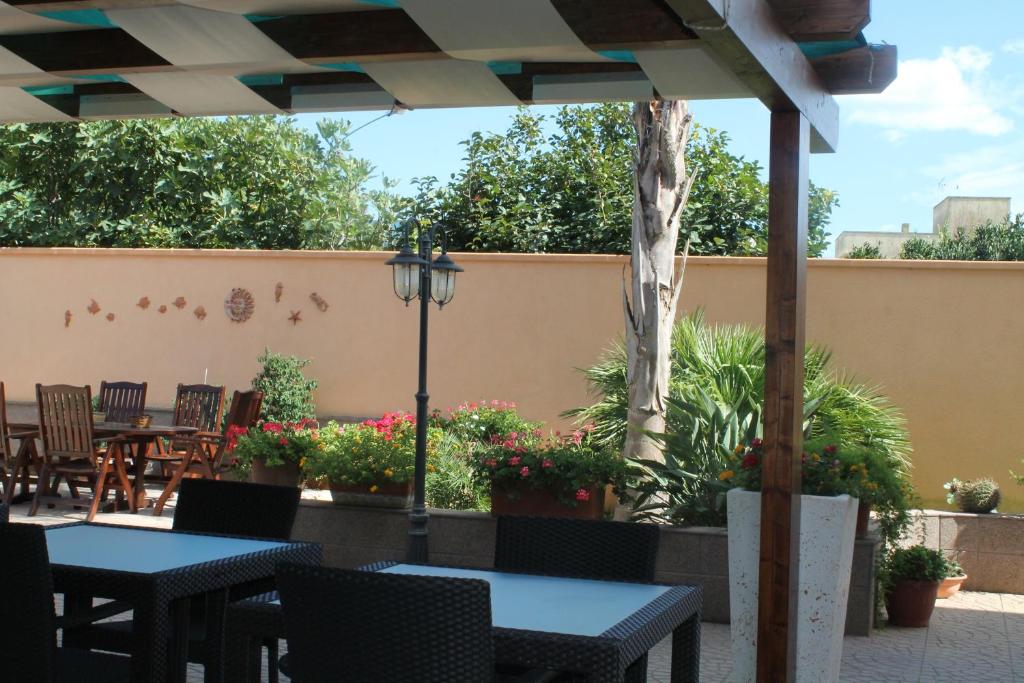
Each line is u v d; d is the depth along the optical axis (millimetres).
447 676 2498
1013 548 7617
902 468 9062
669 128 7629
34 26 4172
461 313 11227
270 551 3646
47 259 12602
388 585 2529
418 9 3395
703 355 8836
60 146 18406
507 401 11078
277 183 19266
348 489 7125
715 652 5738
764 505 3941
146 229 18125
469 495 8445
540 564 3770
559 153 17516
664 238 7680
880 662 5637
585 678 2584
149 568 3342
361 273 11609
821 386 8492
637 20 3365
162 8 3680
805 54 4082
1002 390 9875
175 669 3424
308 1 3672
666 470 6961
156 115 4930
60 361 12523
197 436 9547
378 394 11492
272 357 11297
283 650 5438
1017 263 9828
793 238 3900
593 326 10914
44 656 3098
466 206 17562
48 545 3732
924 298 10039
